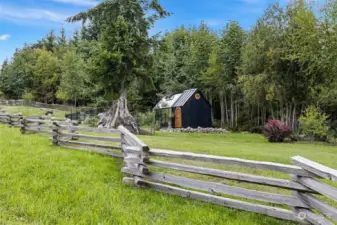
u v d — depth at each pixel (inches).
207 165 237.5
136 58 644.7
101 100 984.9
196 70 1225.4
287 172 128.6
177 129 917.2
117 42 606.2
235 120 1104.8
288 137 649.6
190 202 159.6
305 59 669.3
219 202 154.6
